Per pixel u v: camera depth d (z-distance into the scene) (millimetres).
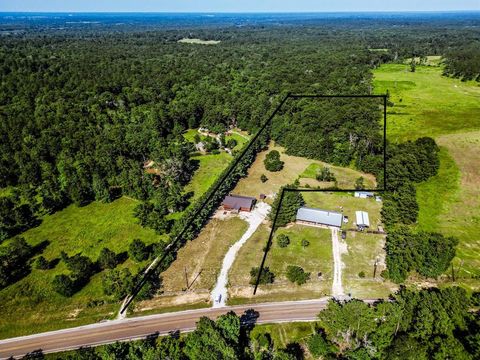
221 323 52969
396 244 72125
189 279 70625
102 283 68562
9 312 64688
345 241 80250
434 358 46656
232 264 74125
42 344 58562
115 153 112625
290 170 113125
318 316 56844
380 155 110312
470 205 91438
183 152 114688
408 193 86625
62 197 95750
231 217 89688
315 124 131250
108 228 87125
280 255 76375
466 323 53500
